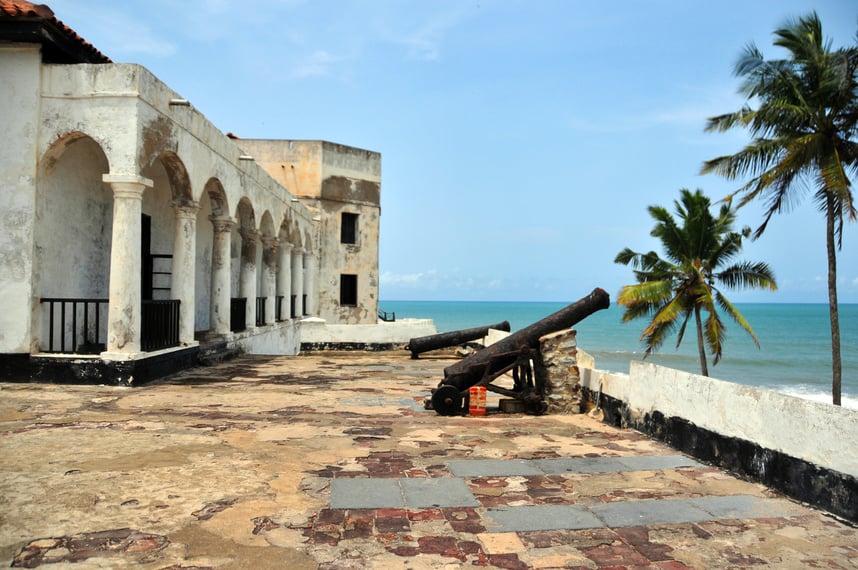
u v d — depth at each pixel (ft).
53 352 32.96
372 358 59.06
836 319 58.34
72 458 18.49
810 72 56.13
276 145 99.19
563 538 13.64
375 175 107.04
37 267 32.63
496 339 52.85
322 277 100.22
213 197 46.57
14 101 32.32
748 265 77.46
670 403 22.52
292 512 14.67
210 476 17.16
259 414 26.94
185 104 36.40
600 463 19.88
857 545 13.56
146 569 11.50
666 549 13.16
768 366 169.48
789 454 16.80
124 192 32.19
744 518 15.10
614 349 222.48
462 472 18.49
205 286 58.80
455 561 12.31
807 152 55.16
